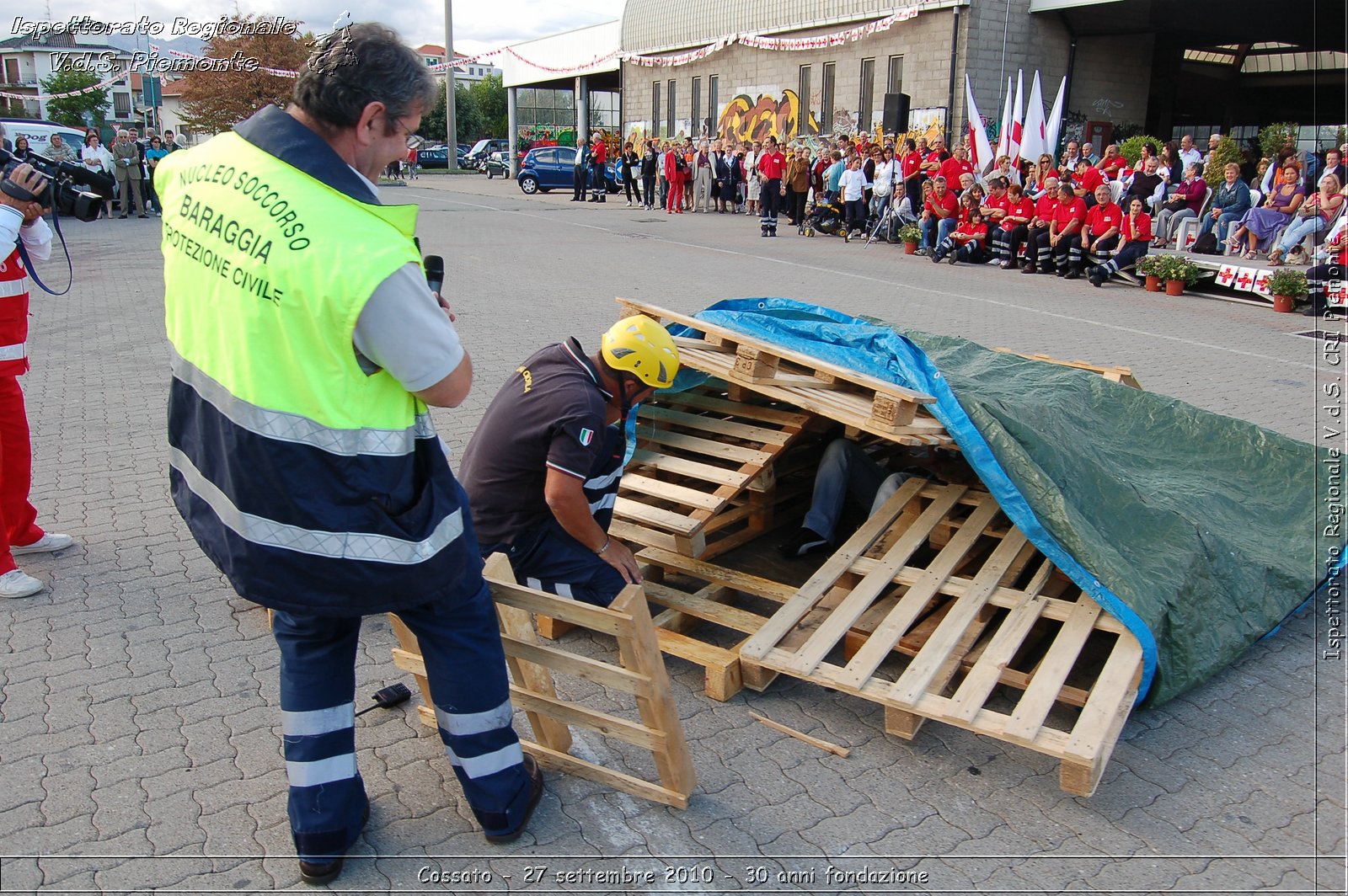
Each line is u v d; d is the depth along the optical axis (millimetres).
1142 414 4984
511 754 2604
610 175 29781
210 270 2082
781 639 3449
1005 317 10633
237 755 3027
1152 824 2787
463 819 2768
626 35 33625
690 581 4281
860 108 24828
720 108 30031
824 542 4434
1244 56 29266
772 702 3393
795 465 4863
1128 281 13227
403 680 3500
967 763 3064
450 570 2270
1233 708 3400
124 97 48344
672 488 4137
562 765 2959
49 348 8695
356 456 2070
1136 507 3775
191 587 4156
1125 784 2965
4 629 3742
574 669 2670
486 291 11641
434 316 2074
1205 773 3027
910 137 19969
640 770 3023
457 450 5973
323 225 2000
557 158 30125
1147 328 10125
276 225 2006
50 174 4016
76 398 7121
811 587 3680
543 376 3100
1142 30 22516
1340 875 2588
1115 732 2857
